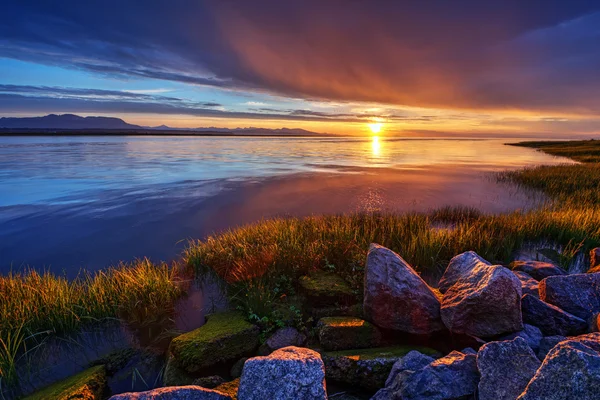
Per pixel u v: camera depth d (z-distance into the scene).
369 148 107.31
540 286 5.64
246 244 8.78
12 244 12.64
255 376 3.13
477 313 4.40
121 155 62.59
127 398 3.00
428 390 3.21
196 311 6.44
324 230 9.88
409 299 4.84
